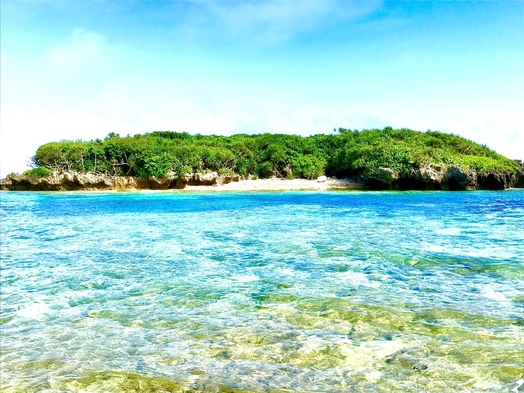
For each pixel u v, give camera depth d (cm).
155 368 638
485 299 952
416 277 1160
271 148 9988
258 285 1109
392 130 10594
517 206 3700
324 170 10038
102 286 1141
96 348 726
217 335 770
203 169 8869
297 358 662
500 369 607
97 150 9025
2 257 1553
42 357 693
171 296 1034
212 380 589
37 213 3572
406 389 557
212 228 2328
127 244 1822
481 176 7650
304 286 1090
